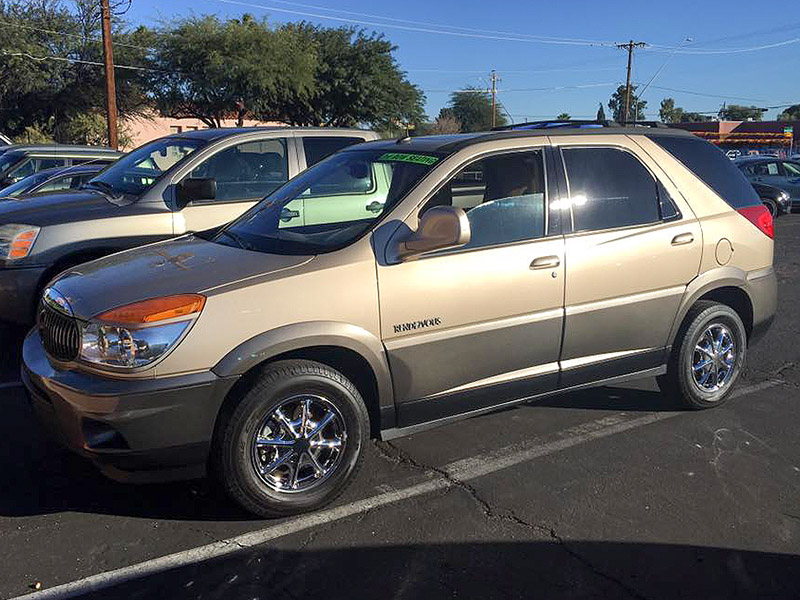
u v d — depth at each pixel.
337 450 3.76
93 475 4.14
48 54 35.12
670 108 107.69
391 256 3.86
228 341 3.43
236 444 3.47
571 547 3.47
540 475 4.20
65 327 3.54
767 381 5.91
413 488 4.04
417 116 41.75
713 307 5.01
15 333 6.98
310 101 39.59
